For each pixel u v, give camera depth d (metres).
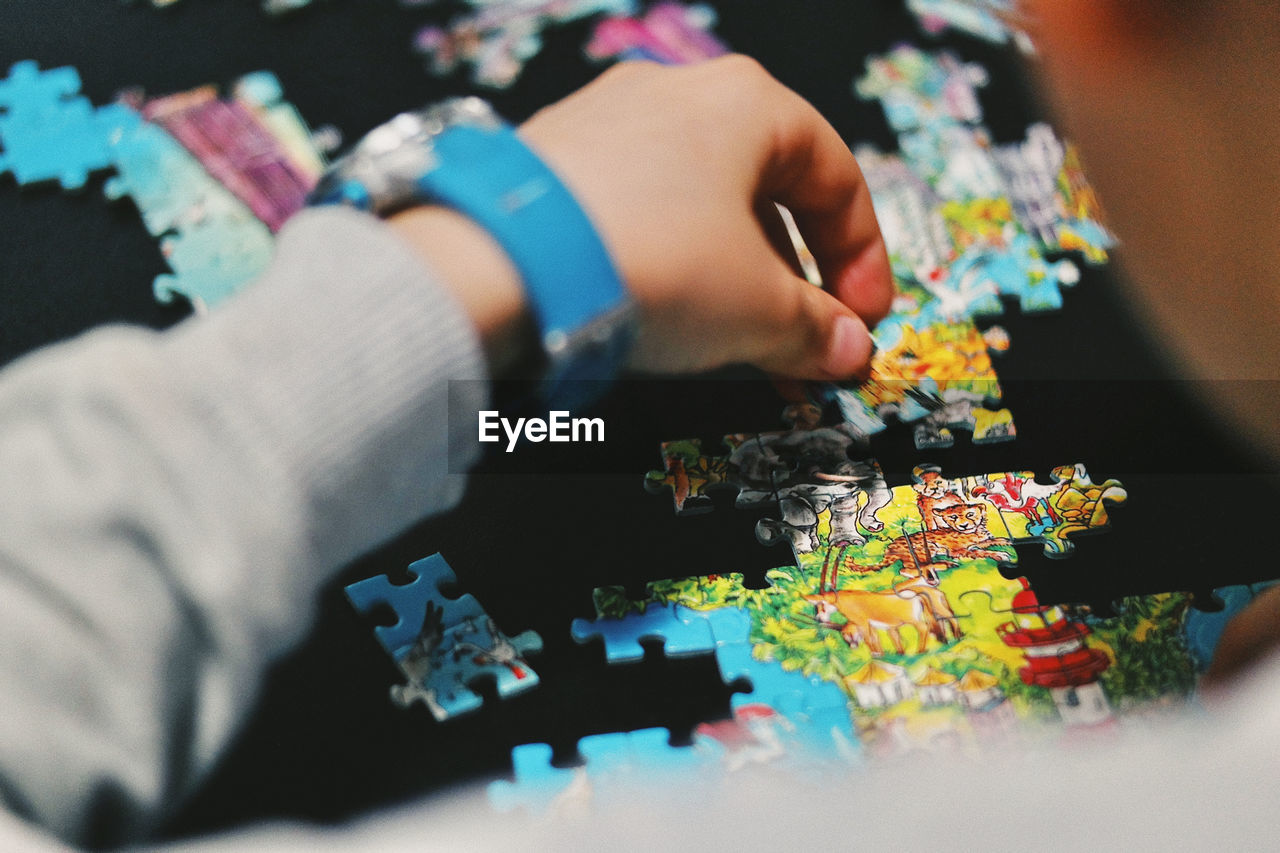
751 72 0.51
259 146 0.61
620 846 0.27
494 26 0.64
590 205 0.48
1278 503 0.55
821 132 0.52
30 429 0.42
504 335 0.45
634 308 0.46
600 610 0.54
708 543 0.55
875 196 0.61
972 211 0.60
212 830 0.51
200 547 0.42
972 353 0.58
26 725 0.41
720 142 0.50
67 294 0.59
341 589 0.54
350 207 0.46
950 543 0.54
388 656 0.53
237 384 0.42
